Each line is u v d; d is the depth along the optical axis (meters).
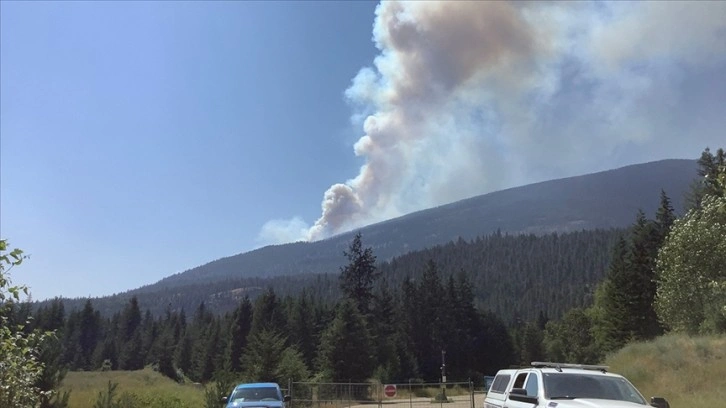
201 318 148.00
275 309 97.62
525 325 145.75
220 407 27.91
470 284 114.94
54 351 19.44
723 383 25.73
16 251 6.73
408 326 106.56
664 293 38.50
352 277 100.31
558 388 10.26
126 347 125.88
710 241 32.88
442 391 45.09
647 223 70.44
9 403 7.21
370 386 42.34
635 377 30.23
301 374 50.12
